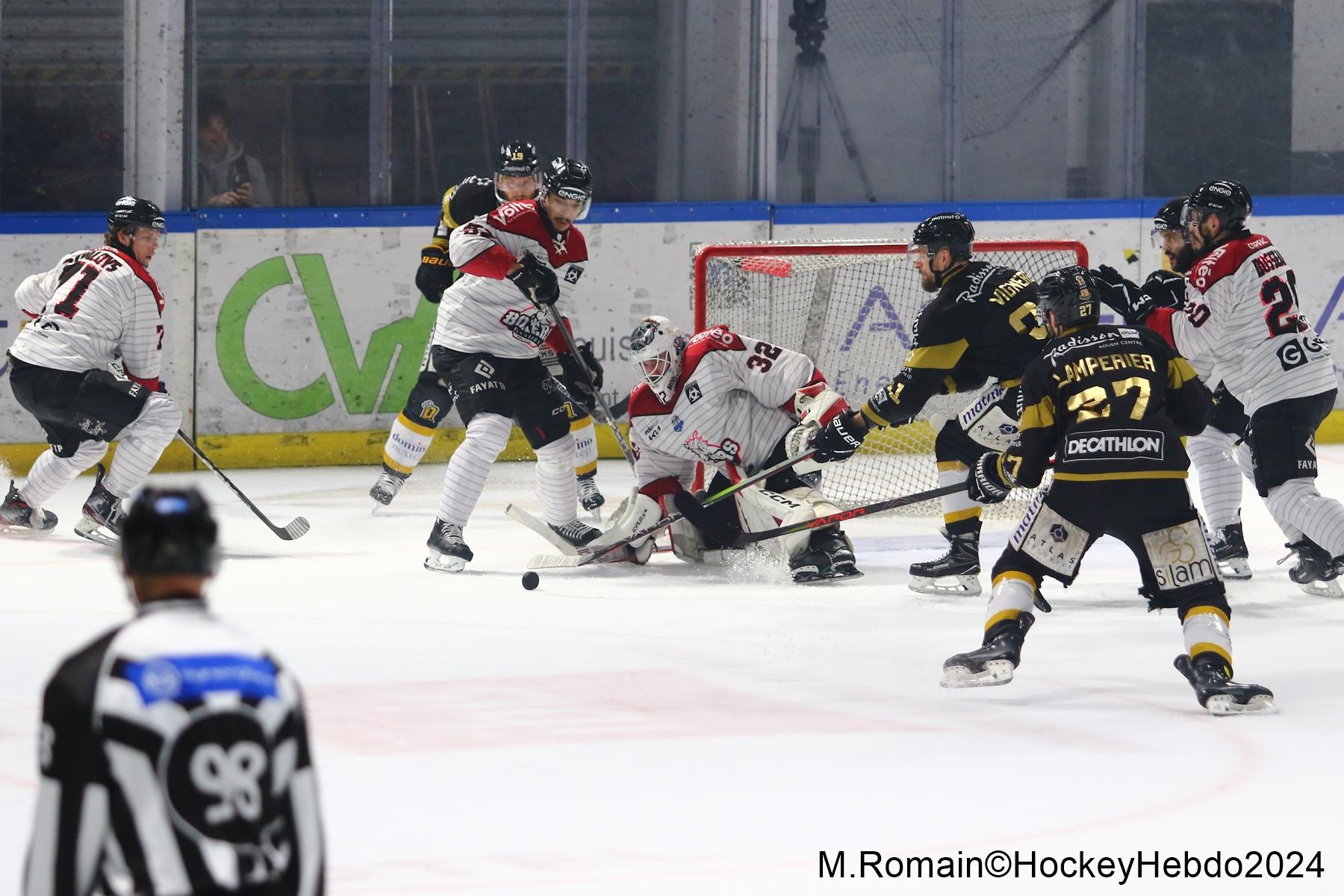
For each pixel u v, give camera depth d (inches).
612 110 1359.5
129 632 226.7
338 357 1296.8
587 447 1061.8
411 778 471.2
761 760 489.4
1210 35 1407.5
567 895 373.7
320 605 751.7
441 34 1327.5
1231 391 777.6
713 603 757.9
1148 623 703.1
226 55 1294.3
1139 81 1396.4
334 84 1315.2
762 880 384.2
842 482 1122.7
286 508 1093.8
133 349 901.2
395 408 1312.7
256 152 1309.1
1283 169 1433.3
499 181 998.4
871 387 1263.5
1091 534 554.9
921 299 1278.3
